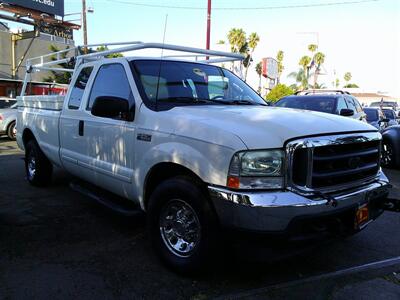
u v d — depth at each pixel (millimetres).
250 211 3104
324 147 3324
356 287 3598
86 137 5012
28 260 4047
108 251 4293
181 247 3725
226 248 3463
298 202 3125
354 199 3488
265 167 3182
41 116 6371
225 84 4961
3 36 27859
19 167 8859
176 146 3629
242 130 3326
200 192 3447
